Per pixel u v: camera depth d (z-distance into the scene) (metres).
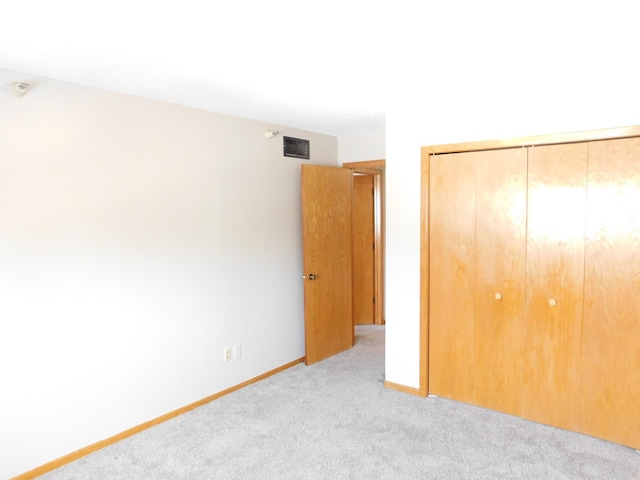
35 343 2.55
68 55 2.27
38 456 2.58
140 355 3.08
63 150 2.64
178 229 3.31
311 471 2.57
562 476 2.47
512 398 3.16
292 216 4.37
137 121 3.03
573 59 2.72
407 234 3.52
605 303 2.74
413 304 3.54
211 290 3.57
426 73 2.86
